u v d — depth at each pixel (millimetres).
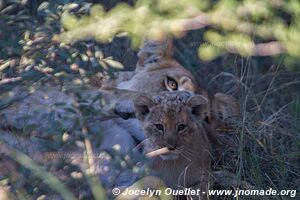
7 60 9086
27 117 9180
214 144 11742
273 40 13094
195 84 13094
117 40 13766
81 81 8828
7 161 9453
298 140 11602
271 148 11398
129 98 11297
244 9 9922
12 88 8961
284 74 14086
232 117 12367
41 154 9492
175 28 10078
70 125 9070
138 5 10117
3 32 9102
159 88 12875
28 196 8391
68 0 9219
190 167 10609
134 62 14188
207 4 10320
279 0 10172
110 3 14602
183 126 10562
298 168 11242
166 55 13781
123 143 10633
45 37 9047
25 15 9320
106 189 9469
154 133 10555
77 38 9211
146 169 8445
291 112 12758
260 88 14023
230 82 13703
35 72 8719
